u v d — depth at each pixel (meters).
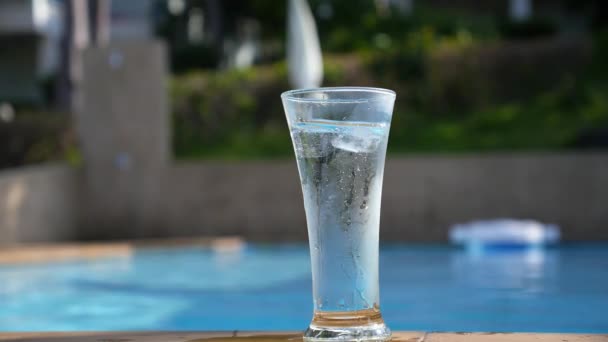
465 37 11.88
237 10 14.69
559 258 4.68
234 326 2.60
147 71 6.55
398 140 9.67
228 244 5.80
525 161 5.86
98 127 6.59
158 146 6.54
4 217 5.55
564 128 9.34
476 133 9.58
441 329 2.37
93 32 11.58
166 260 5.21
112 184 6.57
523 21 12.64
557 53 10.41
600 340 1.21
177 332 1.38
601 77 10.23
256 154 9.37
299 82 7.38
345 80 9.85
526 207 5.85
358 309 1.07
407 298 3.20
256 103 9.84
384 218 6.11
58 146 8.87
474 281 3.70
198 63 13.41
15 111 13.23
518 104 10.13
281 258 5.20
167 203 6.52
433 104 10.09
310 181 1.08
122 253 5.48
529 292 3.24
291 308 3.00
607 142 7.57
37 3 15.04
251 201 6.41
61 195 6.33
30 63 16.20
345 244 1.07
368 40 11.78
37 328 2.76
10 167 8.86
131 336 1.35
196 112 9.75
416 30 11.97
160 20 16.16
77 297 3.61
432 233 6.02
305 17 7.45
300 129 1.07
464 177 5.97
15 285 4.12
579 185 5.76
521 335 1.26
